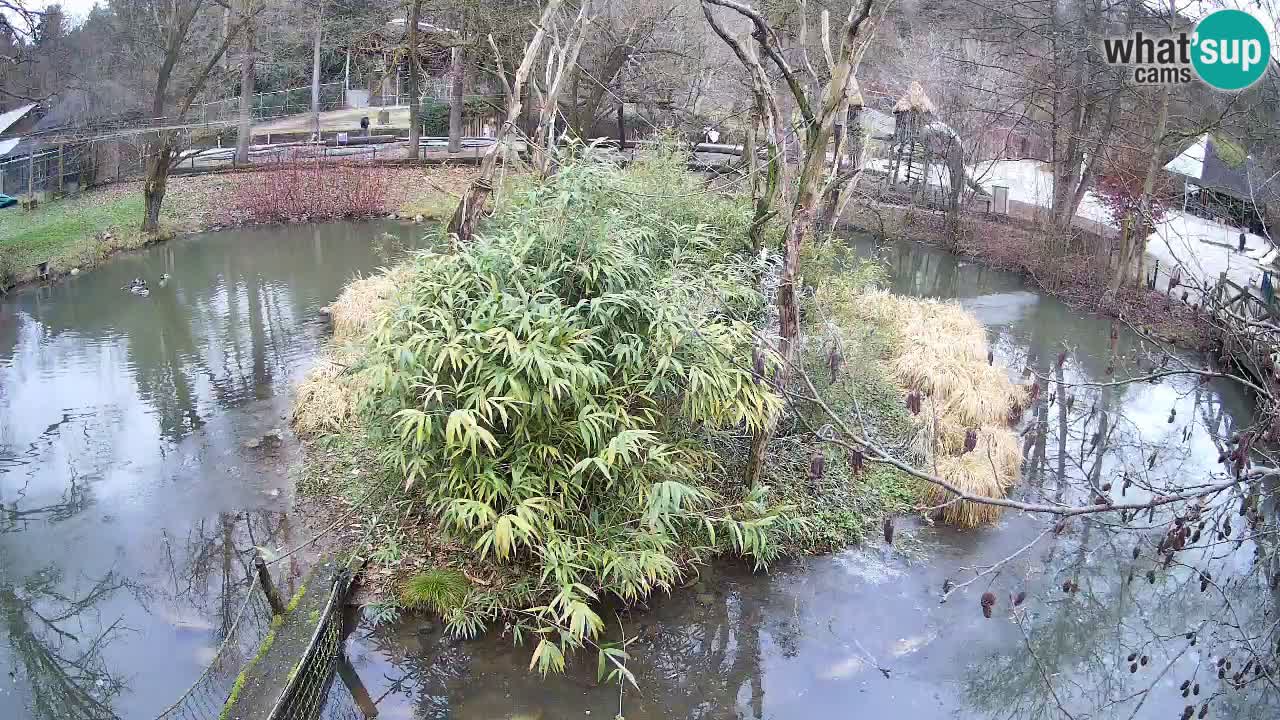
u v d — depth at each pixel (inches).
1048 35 646.5
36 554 325.1
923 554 325.1
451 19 1116.5
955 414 409.7
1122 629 289.4
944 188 844.6
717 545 313.0
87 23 974.4
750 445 326.3
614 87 844.0
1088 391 469.1
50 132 902.4
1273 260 563.5
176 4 781.3
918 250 800.3
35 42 776.3
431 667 262.8
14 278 645.9
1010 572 315.9
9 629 286.4
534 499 266.7
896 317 532.7
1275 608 288.7
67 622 288.8
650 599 294.2
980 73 813.9
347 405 409.7
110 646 277.3
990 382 439.8
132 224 799.7
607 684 258.8
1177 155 625.9
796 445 360.8
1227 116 538.6
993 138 977.5
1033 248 722.8
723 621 286.2
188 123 816.3
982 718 251.6
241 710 232.7
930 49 852.0
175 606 294.5
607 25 801.6
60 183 912.9
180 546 325.1
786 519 311.3
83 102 966.4
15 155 868.6
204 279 678.5
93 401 455.2
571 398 279.6
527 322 263.7
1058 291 653.3
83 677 263.7
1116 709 255.8
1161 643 282.2
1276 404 204.8
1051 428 425.7
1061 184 693.9
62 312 598.2
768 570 311.3
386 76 1304.1
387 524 316.2
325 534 321.4
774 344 317.7
